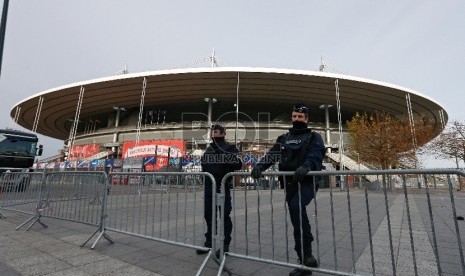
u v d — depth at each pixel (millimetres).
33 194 6016
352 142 34219
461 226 5902
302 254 2928
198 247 3428
